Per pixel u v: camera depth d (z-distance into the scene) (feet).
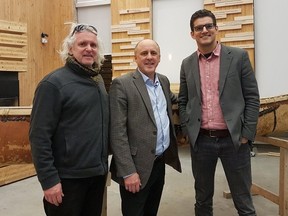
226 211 9.22
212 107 6.48
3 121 6.61
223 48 6.49
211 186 7.01
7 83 13.80
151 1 17.56
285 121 8.57
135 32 17.85
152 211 6.77
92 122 5.12
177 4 17.19
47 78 4.91
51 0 17.35
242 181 6.63
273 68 15.44
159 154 6.18
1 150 6.72
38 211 9.49
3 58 13.37
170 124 6.44
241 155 6.52
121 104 5.77
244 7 15.58
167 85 6.60
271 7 15.29
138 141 5.83
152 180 6.24
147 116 5.89
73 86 4.99
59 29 17.93
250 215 6.68
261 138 9.12
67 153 4.98
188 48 17.13
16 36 13.73
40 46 16.74
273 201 8.95
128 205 6.12
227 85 6.30
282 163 8.47
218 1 15.99
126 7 17.98
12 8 14.90
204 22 6.28
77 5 19.20
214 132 6.52
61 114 4.96
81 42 5.07
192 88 6.68
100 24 19.11
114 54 18.38
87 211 5.65
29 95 16.07
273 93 15.52
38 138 4.80
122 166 5.60
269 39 15.43
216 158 6.73
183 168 13.75
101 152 5.30
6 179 12.03
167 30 17.48
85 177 5.10
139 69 6.14
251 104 6.33
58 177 4.93
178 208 9.57
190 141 6.72
